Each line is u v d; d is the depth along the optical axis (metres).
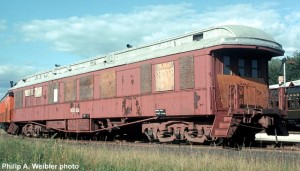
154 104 20.50
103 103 24.52
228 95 18.05
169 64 19.70
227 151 14.50
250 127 17.77
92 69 25.77
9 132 38.81
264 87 19.48
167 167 11.45
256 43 17.91
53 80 30.61
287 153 13.80
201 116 18.34
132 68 22.20
